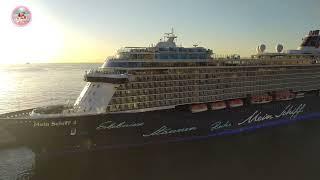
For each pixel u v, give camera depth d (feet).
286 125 263.90
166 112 198.08
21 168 186.60
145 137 192.03
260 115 244.63
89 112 179.32
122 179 167.43
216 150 205.87
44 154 177.58
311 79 279.08
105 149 183.01
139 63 193.47
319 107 288.51
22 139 175.32
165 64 200.34
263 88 246.68
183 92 205.57
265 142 221.66
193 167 180.45
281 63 261.65
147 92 193.47
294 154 200.23
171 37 223.92
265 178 168.25
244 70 234.38
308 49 317.22
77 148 177.78
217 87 220.23
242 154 199.21
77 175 173.88
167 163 185.88
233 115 228.84
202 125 213.25
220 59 226.79
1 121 171.53
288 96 257.96
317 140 226.99
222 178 168.14
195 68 210.38
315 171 176.55
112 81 184.65
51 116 170.81
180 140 206.90
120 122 181.88
